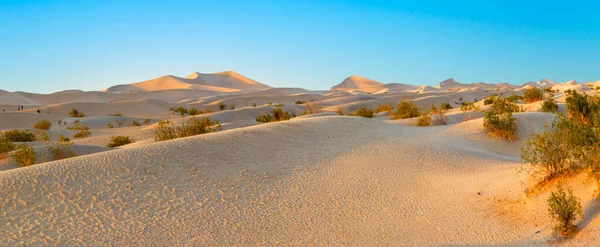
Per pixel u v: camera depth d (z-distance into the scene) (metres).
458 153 15.27
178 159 13.27
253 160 14.12
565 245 6.54
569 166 8.60
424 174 12.70
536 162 9.32
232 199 10.70
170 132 24.31
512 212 8.36
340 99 100.25
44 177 11.21
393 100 100.25
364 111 40.06
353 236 8.42
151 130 37.62
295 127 19.62
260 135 17.41
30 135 31.06
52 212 9.48
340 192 11.23
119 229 8.86
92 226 8.94
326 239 8.35
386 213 9.60
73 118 65.00
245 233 8.77
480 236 7.69
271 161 14.19
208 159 13.65
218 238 8.54
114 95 190.12
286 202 10.55
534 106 31.12
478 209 9.04
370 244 7.97
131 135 35.47
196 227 9.05
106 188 10.84
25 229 8.67
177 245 8.22
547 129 20.38
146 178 11.68
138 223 9.17
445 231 8.19
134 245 8.19
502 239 7.37
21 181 10.88
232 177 12.33
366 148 16.19
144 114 84.06
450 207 9.48
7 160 17.06
